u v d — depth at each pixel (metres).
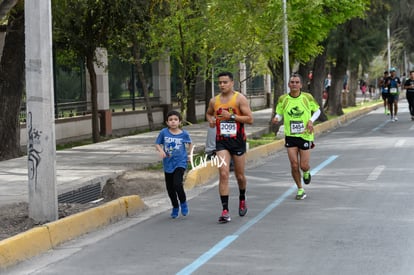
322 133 53.94
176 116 21.53
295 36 50.47
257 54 40.75
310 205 22.78
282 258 16.03
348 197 23.95
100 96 61.00
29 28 19.64
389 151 37.41
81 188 26.42
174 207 21.81
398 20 95.69
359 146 41.12
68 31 47.94
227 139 20.75
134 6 43.62
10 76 40.81
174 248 17.56
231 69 38.66
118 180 29.09
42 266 16.36
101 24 48.38
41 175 19.83
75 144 54.16
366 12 68.19
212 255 16.61
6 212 21.50
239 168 21.00
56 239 18.41
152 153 37.97
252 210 22.39
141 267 15.81
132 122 67.19
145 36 44.97
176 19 35.16
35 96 19.73
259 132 52.00
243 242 17.88
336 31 66.06
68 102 57.72
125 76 66.69
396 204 22.23
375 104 96.12
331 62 76.00
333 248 16.77
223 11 36.84
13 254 16.52
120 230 20.23
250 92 103.81
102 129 61.28
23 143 49.97
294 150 24.02
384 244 16.98
